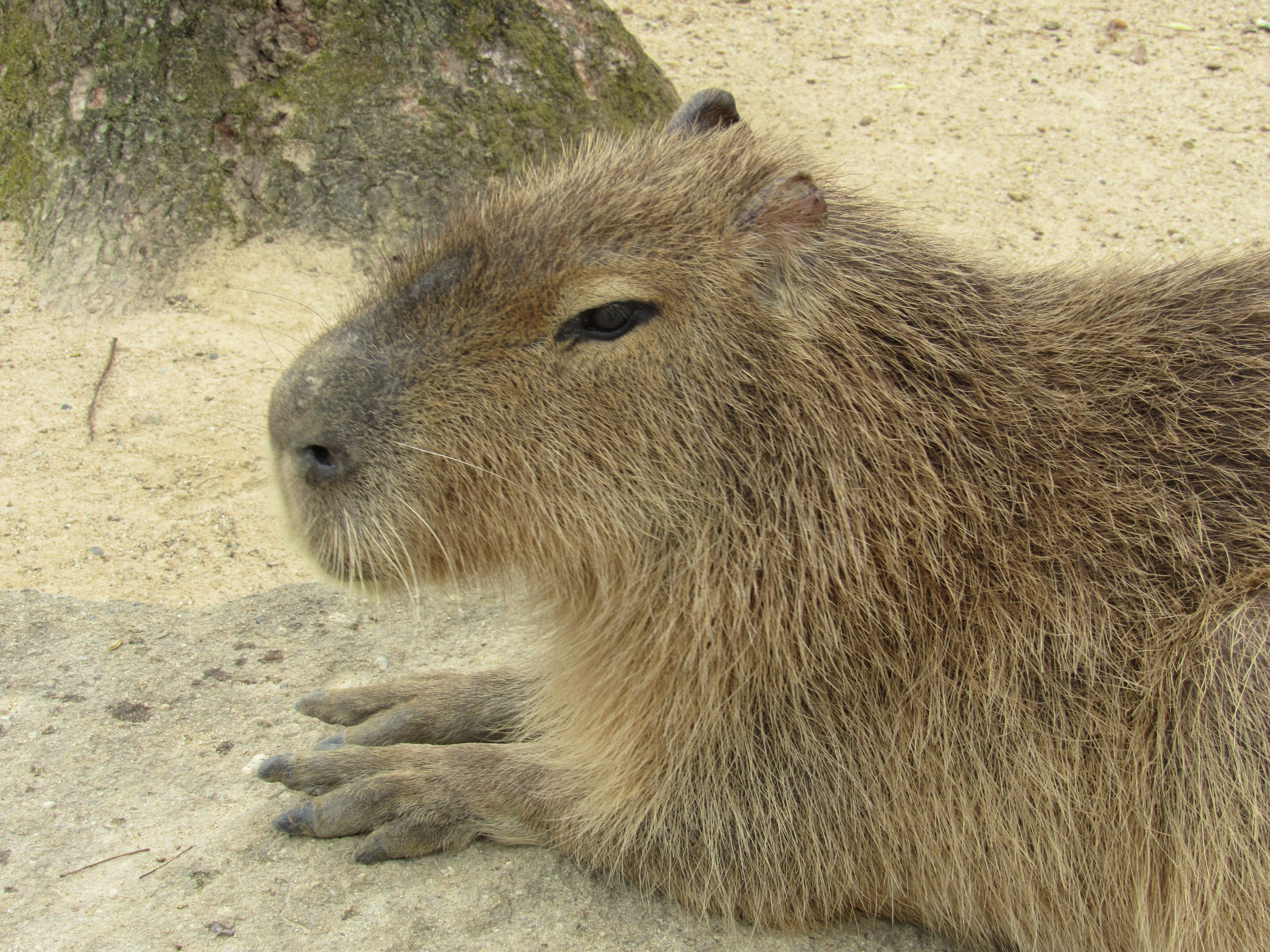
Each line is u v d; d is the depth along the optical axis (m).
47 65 1.85
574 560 1.17
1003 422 1.16
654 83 2.15
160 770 1.24
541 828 1.21
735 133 1.20
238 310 1.76
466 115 1.91
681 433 1.15
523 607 1.27
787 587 1.15
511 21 1.96
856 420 1.15
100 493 1.47
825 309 1.15
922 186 2.34
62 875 1.17
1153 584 1.14
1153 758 1.14
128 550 1.43
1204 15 3.27
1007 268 1.23
